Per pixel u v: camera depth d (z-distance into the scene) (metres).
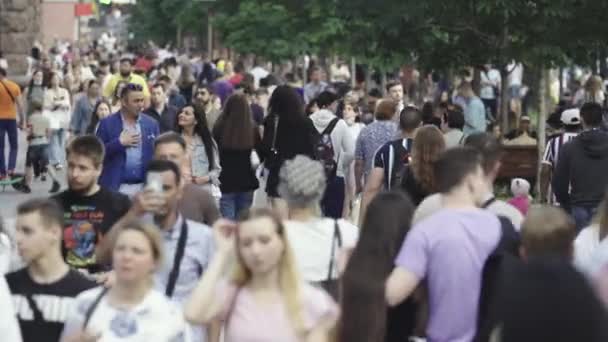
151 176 14.12
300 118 24.70
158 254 12.03
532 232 12.28
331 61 76.94
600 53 36.00
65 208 14.90
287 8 64.00
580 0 34.41
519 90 59.75
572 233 12.27
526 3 34.47
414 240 12.95
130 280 11.95
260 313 11.89
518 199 19.88
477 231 12.98
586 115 22.64
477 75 42.12
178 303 13.95
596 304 6.95
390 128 25.20
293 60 71.06
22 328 12.84
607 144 20.98
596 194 21.09
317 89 50.22
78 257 14.87
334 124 25.81
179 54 113.19
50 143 38.91
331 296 13.84
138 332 11.97
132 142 20.84
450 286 12.96
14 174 39.16
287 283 11.91
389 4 35.91
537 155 36.44
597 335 6.91
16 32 67.00
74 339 12.08
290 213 14.16
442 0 35.22
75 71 61.81
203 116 23.61
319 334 11.91
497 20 35.34
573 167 21.12
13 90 38.88
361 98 47.06
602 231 14.24
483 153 14.85
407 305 13.31
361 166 25.33
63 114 39.81
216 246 12.64
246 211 11.95
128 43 152.75
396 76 61.22
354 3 36.47
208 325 13.65
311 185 13.99
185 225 14.33
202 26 96.75
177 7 96.62
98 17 187.12
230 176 24.75
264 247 11.77
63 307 12.81
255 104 38.59
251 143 24.73
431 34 36.28
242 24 65.56
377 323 12.59
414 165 17.50
